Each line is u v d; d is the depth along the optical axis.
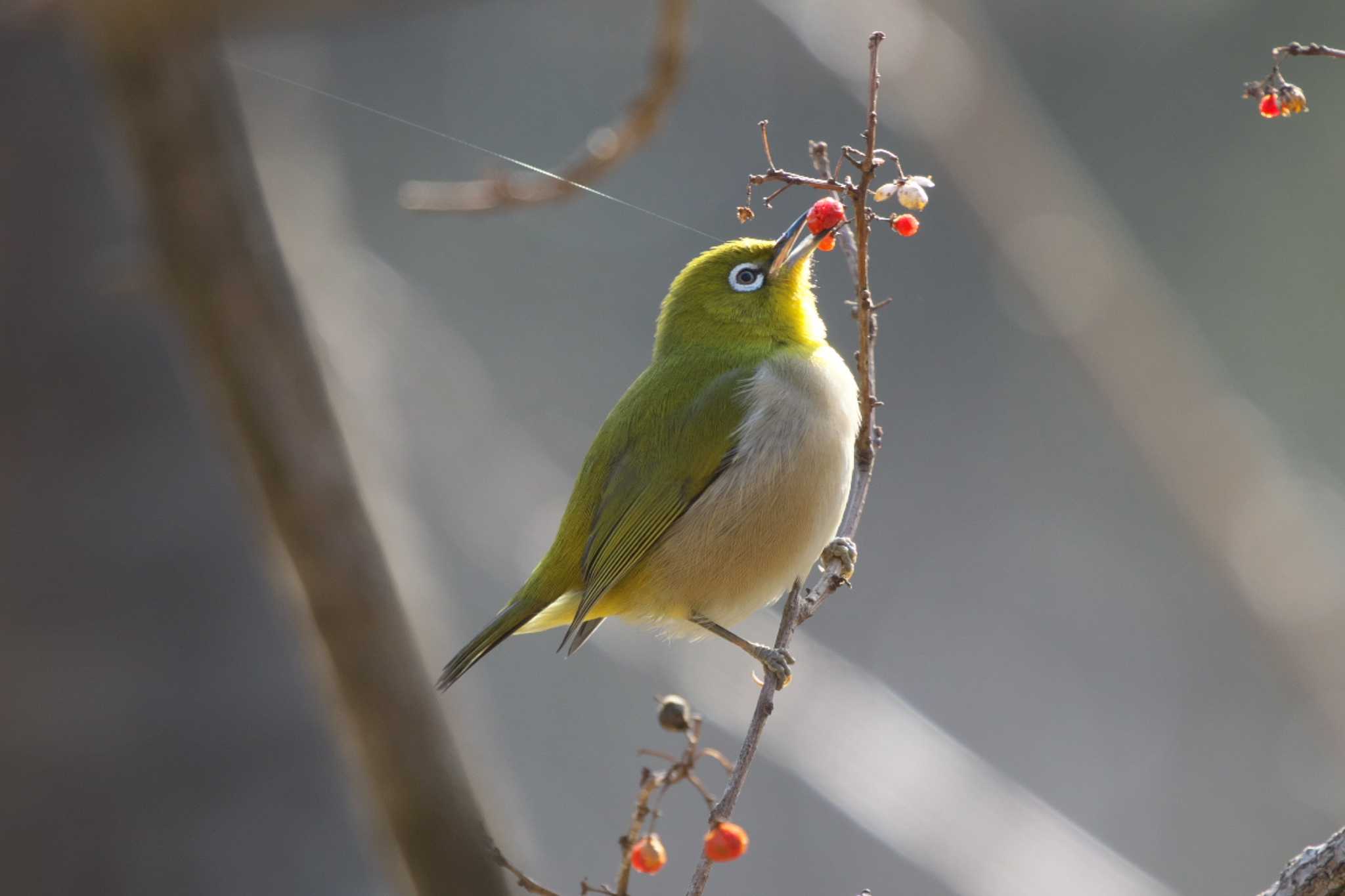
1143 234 20.53
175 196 5.43
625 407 7.87
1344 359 19.61
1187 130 20.61
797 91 20.08
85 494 8.47
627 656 12.59
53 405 8.48
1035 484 21.41
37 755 8.19
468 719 7.64
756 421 7.32
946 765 12.64
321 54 11.62
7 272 8.54
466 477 13.52
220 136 5.52
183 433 8.71
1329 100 20.00
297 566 5.62
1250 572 16.33
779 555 7.39
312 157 10.68
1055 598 21.22
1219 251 20.34
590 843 17.61
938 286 21.30
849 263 6.51
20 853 8.07
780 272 7.83
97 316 8.57
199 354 5.66
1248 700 20.36
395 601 5.70
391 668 5.65
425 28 20.09
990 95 16.14
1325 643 16.14
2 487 8.40
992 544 21.41
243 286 5.59
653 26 20.48
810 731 12.39
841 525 6.58
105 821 8.23
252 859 8.41
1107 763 20.48
